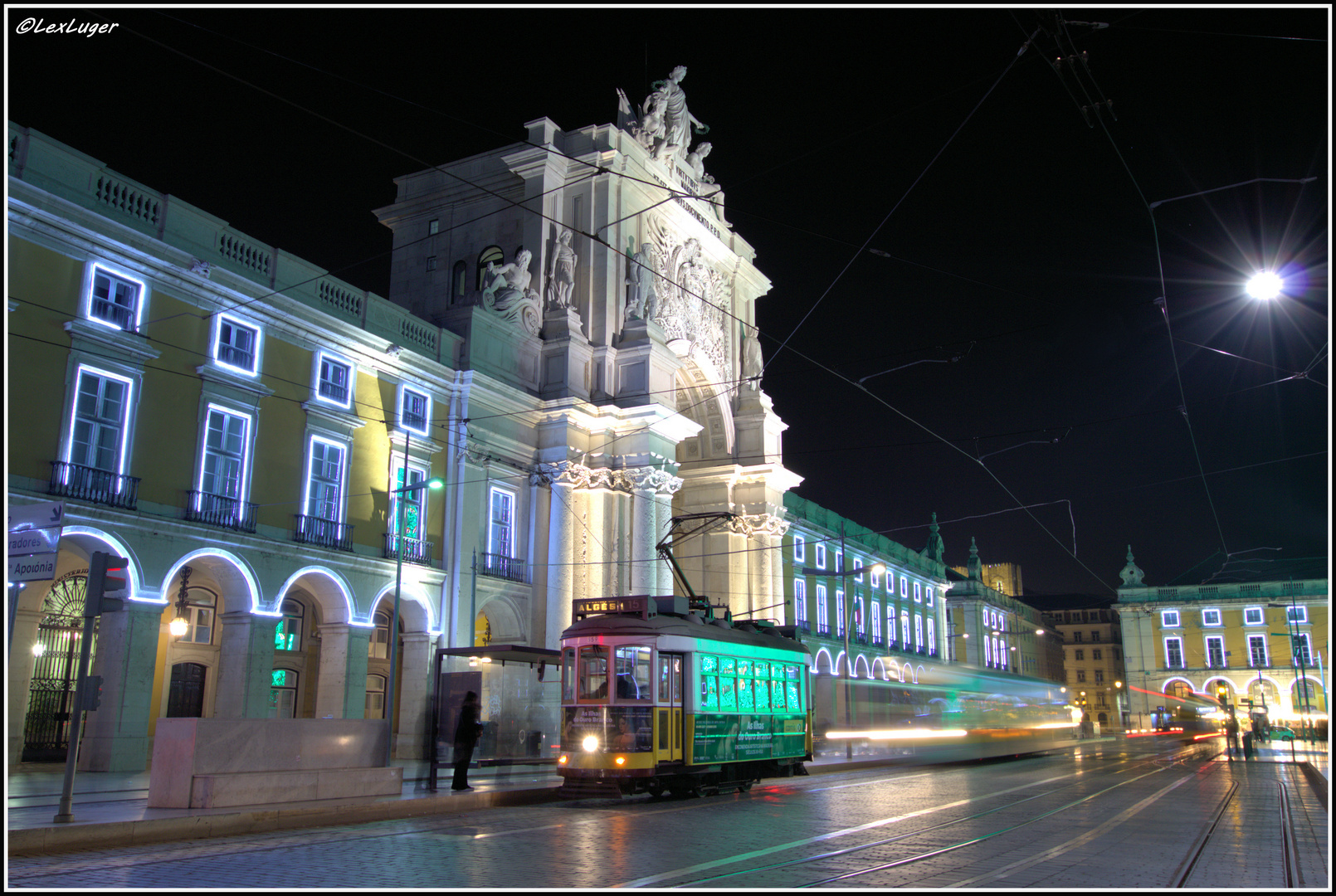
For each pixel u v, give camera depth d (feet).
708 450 97.66
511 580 71.77
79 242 49.49
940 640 165.89
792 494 118.62
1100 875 23.17
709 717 44.96
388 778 39.32
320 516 60.80
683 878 22.38
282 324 59.57
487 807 40.24
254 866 23.88
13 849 25.39
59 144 49.39
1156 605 184.65
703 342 91.71
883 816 36.06
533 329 78.18
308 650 74.74
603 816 36.19
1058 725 102.58
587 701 42.88
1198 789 49.03
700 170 97.91
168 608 65.31
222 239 57.36
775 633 55.36
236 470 56.59
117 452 50.55
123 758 48.24
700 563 94.73
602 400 79.10
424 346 69.51
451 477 69.21
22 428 46.37
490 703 66.69
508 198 83.35
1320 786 50.08
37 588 53.36
